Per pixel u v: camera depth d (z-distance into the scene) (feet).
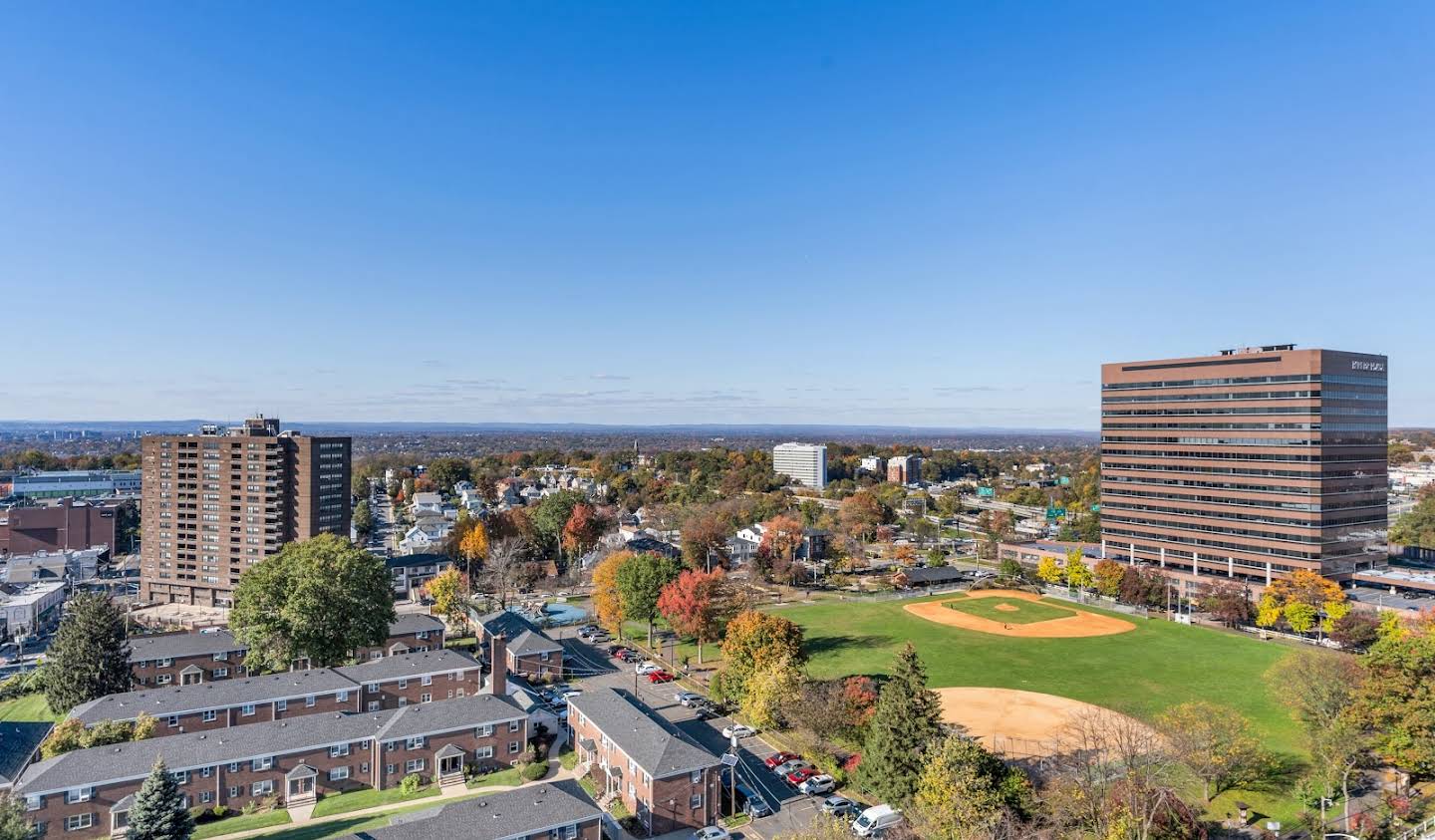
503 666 307.58
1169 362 574.15
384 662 320.29
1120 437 607.37
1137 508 596.29
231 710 276.41
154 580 548.31
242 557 532.73
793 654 307.99
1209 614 493.77
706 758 229.25
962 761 200.03
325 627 326.85
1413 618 397.60
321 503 552.00
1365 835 205.05
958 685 345.51
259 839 214.48
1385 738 229.86
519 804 204.33
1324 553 496.64
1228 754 230.27
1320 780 235.81
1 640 469.98
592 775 259.60
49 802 213.66
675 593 382.83
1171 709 268.00
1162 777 219.00
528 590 560.20
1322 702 245.24
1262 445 519.60
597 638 434.71
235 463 532.73
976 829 184.03
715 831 215.92
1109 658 390.63
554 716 306.76
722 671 318.24
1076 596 554.05
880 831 212.23
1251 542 525.34
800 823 224.33
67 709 301.02
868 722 250.98
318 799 242.78
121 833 219.00
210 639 359.05
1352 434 511.40
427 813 203.51
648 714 275.39
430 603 533.14
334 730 252.01
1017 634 441.27
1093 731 232.94
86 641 305.94
